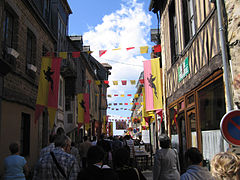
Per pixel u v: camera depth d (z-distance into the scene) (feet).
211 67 19.99
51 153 11.09
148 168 35.45
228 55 16.66
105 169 8.86
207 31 20.99
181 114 30.19
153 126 62.69
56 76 27.99
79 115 50.62
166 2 36.52
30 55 33.50
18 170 14.37
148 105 33.73
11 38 27.53
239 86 15.26
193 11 25.08
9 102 25.30
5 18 26.17
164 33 38.50
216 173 6.52
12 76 26.40
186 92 27.45
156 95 33.30
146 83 34.32
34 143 32.94
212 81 19.95
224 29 17.02
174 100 33.17
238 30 15.56
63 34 53.31
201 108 23.08
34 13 33.58
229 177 6.36
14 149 14.80
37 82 34.78
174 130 34.14
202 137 22.93
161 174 13.47
